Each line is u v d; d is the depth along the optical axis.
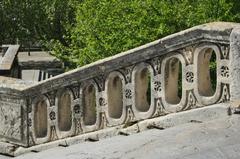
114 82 8.48
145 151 6.50
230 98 7.26
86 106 8.85
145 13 15.39
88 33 18.47
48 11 43.78
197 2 15.91
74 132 8.97
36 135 9.45
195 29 7.44
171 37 7.67
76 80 8.78
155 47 7.85
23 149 9.54
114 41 16.28
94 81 8.60
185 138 6.69
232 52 7.14
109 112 8.50
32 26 48.47
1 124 9.91
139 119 8.18
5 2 48.75
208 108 7.42
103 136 8.50
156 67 7.93
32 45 50.81
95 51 17.59
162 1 15.55
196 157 5.98
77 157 7.02
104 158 6.58
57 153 7.94
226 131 6.71
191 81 7.62
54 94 9.14
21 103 9.52
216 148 6.17
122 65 8.22
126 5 17.05
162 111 7.96
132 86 8.20
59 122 9.16
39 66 38.78
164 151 6.33
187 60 7.62
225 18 15.29
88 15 19.53
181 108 7.75
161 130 7.68
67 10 43.25
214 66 11.51
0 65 21.91
